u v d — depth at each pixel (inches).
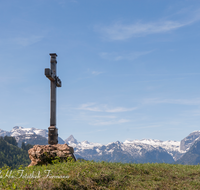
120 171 477.1
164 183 450.0
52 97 681.6
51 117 675.4
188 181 470.9
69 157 565.9
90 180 405.7
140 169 512.4
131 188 410.9
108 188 401.4
